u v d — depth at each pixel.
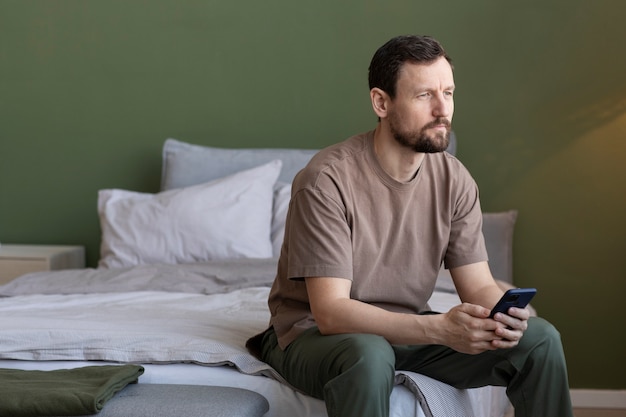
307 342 2.04
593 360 3.97
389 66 2.07
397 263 2.15
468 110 4.02
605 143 3.94
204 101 4.20
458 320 1.90
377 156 2.14
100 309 2.74
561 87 3.96
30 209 4.33
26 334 2.26
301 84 4.14
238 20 4.16
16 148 4.32
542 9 3.96
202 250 3.60
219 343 2.22
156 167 4.25
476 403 2.28
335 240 2.04
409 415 2.00
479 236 2.24
